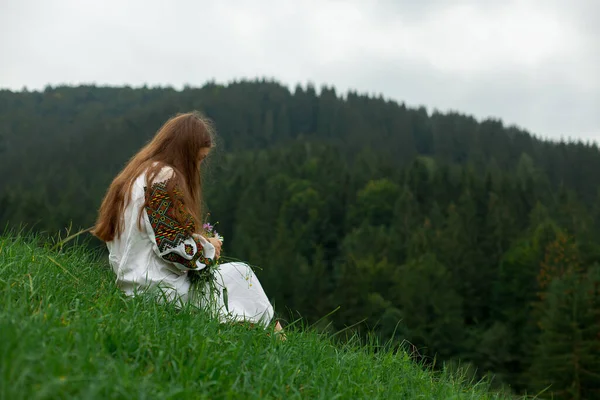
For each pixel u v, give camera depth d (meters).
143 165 3.66
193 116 3.84
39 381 1.97
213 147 3.91
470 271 74.38
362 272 67.00
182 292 3.58
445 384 3.75
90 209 81.62
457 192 118.69
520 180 129.12
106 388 2.07
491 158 171.00
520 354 55.34
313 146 154.38
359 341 4.03
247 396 2.51
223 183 117.81
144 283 3.51
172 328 2.92
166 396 2.19
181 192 3.59
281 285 65.56
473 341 54.28
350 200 111.69
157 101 196.38
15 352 2.07
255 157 150.12
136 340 2.66
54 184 119.88
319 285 64.31
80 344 2.34
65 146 148.50
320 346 3.65
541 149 182.25
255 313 3.83
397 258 83.50
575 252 65.50
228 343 3.00
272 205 108.81
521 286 70.06
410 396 3.44
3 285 2.94
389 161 143.38
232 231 103.44
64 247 4.30
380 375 3.60
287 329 3.82
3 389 1.83
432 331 55.19
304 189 115.50
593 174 164.00
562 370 39.44
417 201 116.19
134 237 3.55
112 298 3.23
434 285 60.44
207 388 2.48
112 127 152.62
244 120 197.25
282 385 2.74
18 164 137.38
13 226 4.28
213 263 3.69
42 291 3.05
